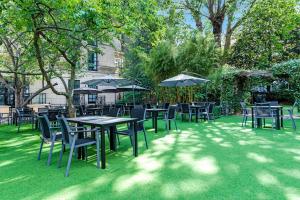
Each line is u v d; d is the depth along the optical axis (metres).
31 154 4.66
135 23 6.09
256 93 13.54
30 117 8.91
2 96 14.73
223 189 2.84
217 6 15.27
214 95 12.84
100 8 4.78
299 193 2.69
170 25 14.41
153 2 6.57
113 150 4.83
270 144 5.07
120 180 3.20
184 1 15.25
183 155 4.38
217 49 13.48
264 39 15.45
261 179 3.12
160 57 12.59
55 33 6.84
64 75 15.69
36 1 4.65
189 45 12.76
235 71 11.78
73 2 4.49
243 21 14.65
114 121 4.11
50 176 3.40
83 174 3.46
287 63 10.25
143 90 12.38
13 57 10.02
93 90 12.20
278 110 6.85
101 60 18.39
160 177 3.28
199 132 6.82
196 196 2.67
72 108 7.01
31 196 2.76
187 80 9.18
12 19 5.21
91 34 5.99
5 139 6.26
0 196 2.77
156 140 5.79
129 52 15.55
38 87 15.41
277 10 13.62
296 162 3.80
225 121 9.25
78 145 3.63
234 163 3.82
